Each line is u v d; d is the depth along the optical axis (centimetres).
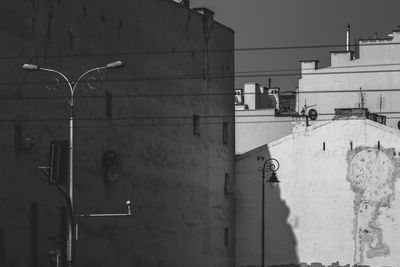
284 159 8194
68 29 5997
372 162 7969
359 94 9881
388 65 9819
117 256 6494
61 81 5909
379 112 9806
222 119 8219
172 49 7362
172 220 7275
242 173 8325
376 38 9875
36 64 5662
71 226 4547
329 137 8069
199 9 7925
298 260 8094
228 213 8206
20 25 5512
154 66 7075
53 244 5744
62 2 5928
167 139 7244
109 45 6481
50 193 5762
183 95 7525
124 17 6675
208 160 7906
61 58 5919
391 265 7881
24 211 5525
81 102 6128
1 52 5353
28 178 5566
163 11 7238
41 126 5703
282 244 8156
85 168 6150
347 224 7994
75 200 6016
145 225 6875
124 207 6594
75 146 6047
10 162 5419
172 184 7294
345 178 8012
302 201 8119
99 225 6272
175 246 7300
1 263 5309
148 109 6975
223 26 8312
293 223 8131
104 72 6400
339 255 8000
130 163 6706
